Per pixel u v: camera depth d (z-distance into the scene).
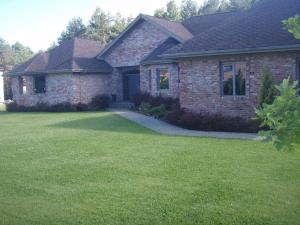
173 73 25.66
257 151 11.47
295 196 7.33
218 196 7.40
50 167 10.15
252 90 17.84
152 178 8.78
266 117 4.10
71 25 74.50
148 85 27.62
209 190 7.77
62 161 10.82
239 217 6.37
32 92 32.81
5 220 6.55
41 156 11.62
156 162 10.36
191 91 19.59
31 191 8.09
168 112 20.97
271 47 16.66
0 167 10.33
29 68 32.34
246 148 12.01
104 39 67.25
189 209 6.77
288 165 9.62
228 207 6.82
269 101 15.98
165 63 25.78
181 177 8.79
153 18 29.02
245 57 17.89
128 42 30.55
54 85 31.36
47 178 9.05
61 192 7.96
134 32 30.05
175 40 27.34
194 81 19.48
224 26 19.91
